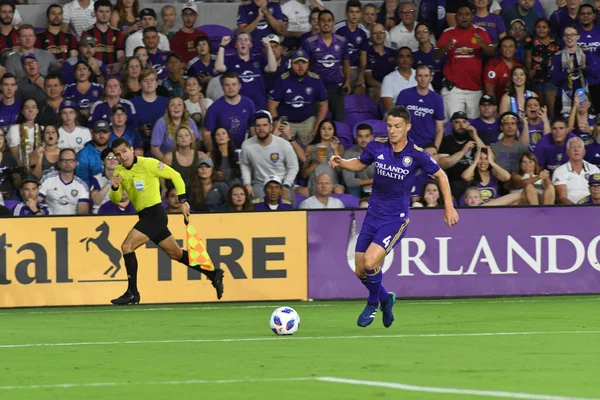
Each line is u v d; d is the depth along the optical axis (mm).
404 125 27203
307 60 50031
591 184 45156
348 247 41500
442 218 41875
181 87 50625
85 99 49812
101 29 53125
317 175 46219
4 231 40094
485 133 49750
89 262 40438
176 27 57719
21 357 23125
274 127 47812
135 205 36156
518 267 42188
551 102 53031
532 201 45719
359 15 53688
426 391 16422
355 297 41594
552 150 47906
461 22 52469
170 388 17328
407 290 41688
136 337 27984
